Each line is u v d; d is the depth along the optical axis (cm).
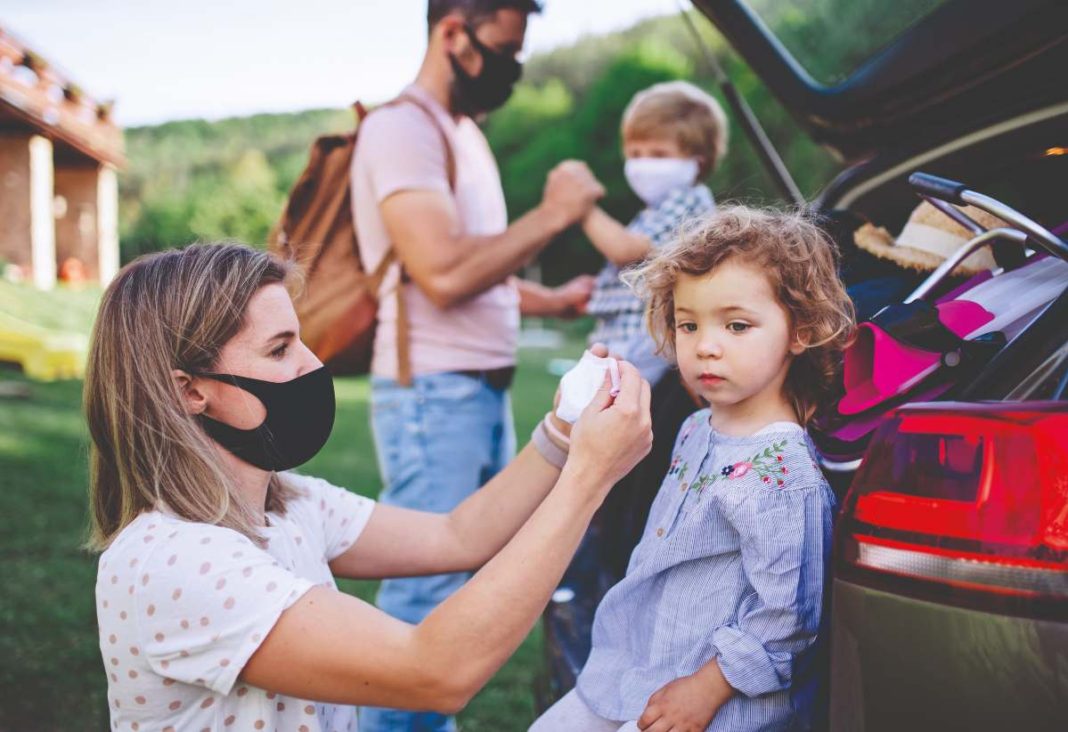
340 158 264
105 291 133
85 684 299
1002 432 97
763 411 143
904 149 201
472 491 261
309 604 117
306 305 262
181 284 129
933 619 97
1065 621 91
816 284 137
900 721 98
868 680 101
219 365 129
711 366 138
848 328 141
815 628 130
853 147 241
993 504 96
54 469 602
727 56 1783
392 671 114
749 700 129
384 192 249
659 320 153
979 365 134
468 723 286
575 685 169
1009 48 173
